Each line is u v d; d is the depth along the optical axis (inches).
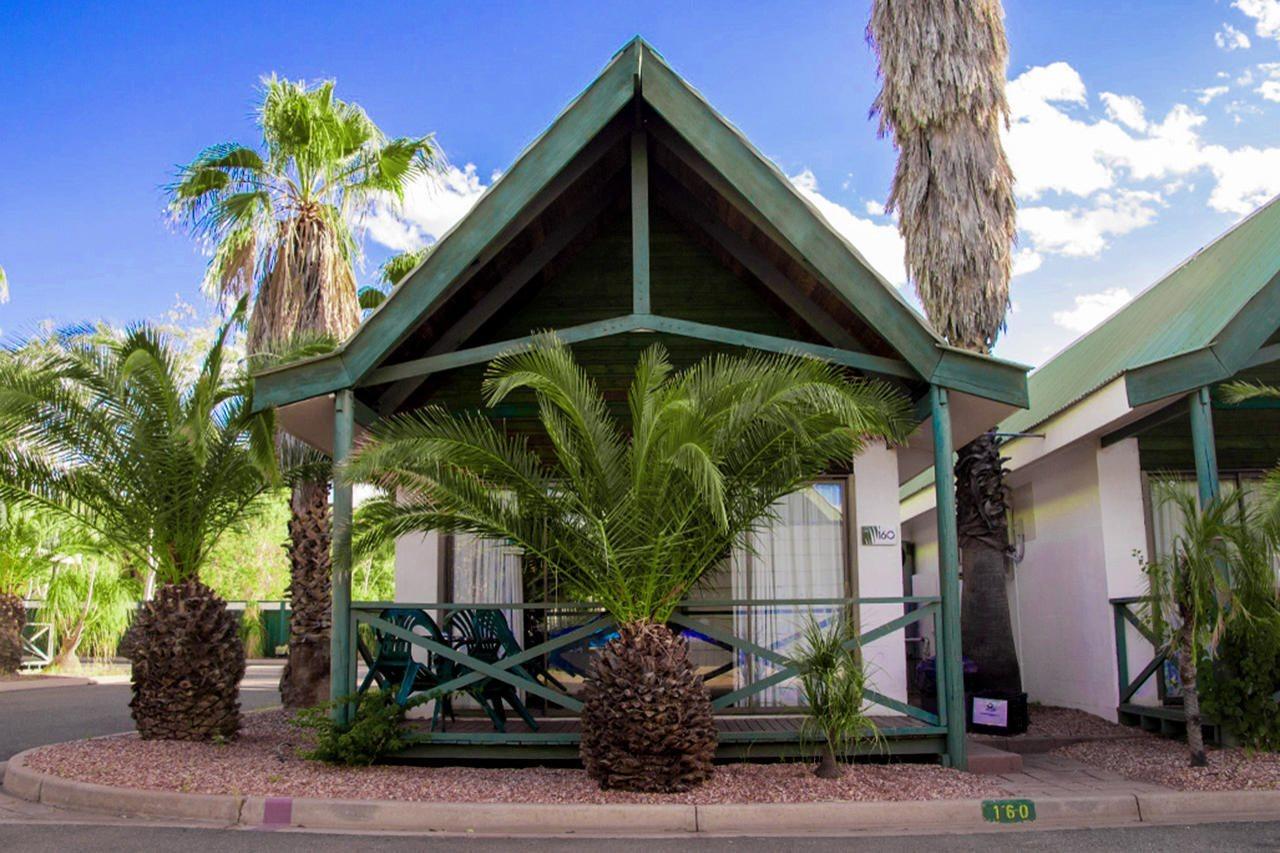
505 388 275.4
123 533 375.6
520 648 362.3
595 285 419.2
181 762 312.0
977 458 434.6
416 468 296.4
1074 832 253.4
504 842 242.4
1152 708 388.5
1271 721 323.6
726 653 393.4
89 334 371.9
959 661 321.7
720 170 336.8
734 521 307.3
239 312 545.3
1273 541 321.1
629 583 295.6
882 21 446.3
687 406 273.6
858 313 341.4
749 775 300.8
